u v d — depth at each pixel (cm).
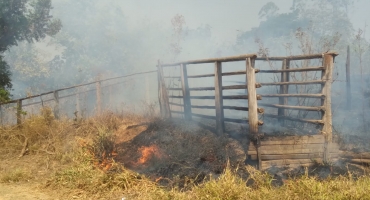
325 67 560
